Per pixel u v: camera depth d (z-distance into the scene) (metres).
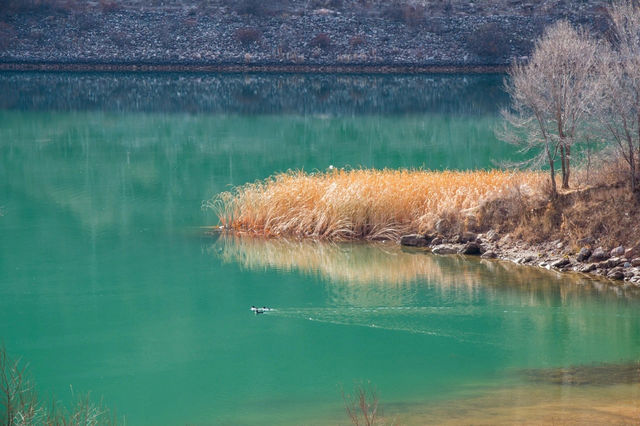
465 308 41.94
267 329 40.19
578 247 49.16
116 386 33.84
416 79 186.25
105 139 111.81
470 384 32.56
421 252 53.81
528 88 52.84
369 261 52.00
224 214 63.44
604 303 42.31
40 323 41.97
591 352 35.75
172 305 44.53
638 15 51.56
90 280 49.31
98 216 66.94
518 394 31.27
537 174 57.25
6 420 26.80
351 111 142.50
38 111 140.88
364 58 199.75
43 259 54.12
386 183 60.03
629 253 47.19
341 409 30.81
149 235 60.28
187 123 128.25
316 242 57.12
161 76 191.88
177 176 84.81
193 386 33.62
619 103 49.59
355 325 40.16
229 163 92.50
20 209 69.75
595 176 52.53
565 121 52.19
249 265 51.94
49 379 34.53
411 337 38.25
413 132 116.69
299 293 45.66
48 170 88.50
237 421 30.20
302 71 197.75
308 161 93.06
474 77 187.62
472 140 107.56
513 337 37.91
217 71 198.12
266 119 133.12
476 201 55.97
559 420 28.45
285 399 31.98
